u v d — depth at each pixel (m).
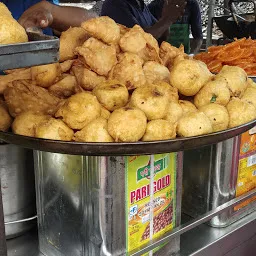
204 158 1.37
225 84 1.22
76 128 1.02
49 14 1.39
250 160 1.46
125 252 1.12
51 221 1.17
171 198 1.22
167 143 0.93
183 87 1.19
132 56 1.21
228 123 1.19
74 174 1.07
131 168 1.07
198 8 4.50
